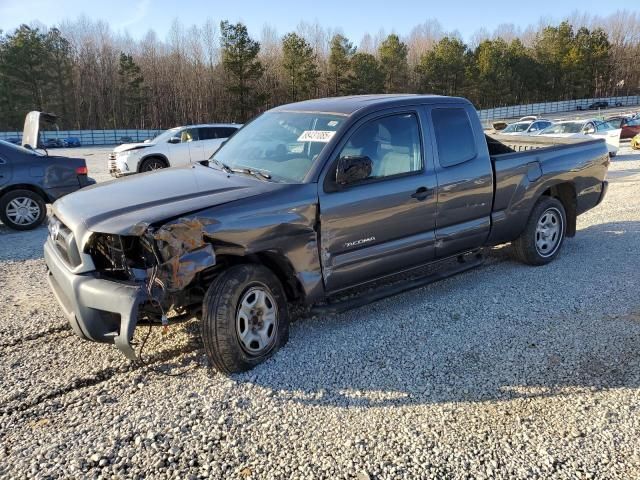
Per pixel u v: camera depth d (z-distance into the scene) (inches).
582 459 105.5
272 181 149.9
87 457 105.7
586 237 273.7
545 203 218.4
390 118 168.6
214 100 2906.0
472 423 117.1
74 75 2763.3
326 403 125.0
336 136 154.9
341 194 152.3
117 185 155.6
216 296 131.3
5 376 137.4
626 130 996.6
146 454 106.6
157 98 2876.5
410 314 175.8
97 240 129.6
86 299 126.2
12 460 104.9
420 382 134.1
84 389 131.5
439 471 102.0
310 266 148.5
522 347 152.3
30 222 332.5
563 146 226.2
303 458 105.7
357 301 161.5
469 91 2898.6
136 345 154.1
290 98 2598.4
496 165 196.2
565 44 3201.3
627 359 144.3
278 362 143.4
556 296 190.4
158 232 120.0
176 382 134.3
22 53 2391.7
